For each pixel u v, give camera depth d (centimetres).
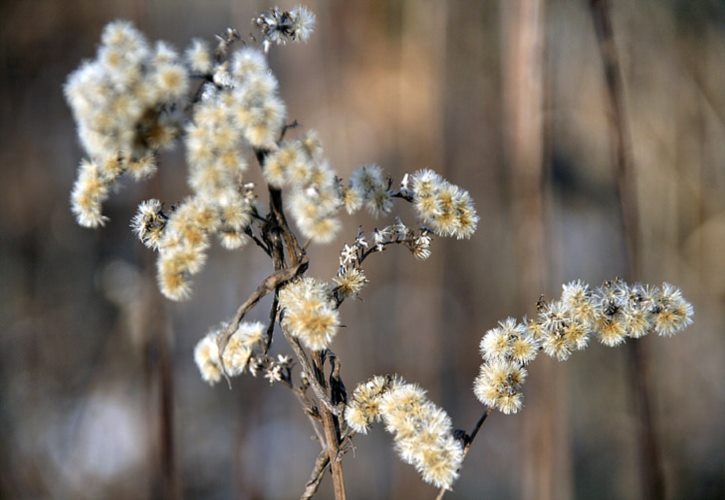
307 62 585
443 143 550
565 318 152
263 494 404
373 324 534
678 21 507
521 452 436
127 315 413
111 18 659
